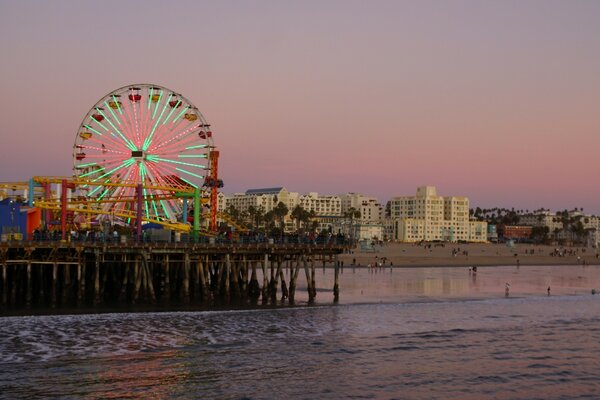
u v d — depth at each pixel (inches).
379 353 1966.0
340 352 1956.2
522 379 1733.5
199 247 2635.3
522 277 5073.8
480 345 2118.6
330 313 2605.8
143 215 3408.0
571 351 2059.5
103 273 2849.4
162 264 2942.9
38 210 3083.2
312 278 2881.4
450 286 4067.4
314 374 1721.2
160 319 2316.7
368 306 2861.7
